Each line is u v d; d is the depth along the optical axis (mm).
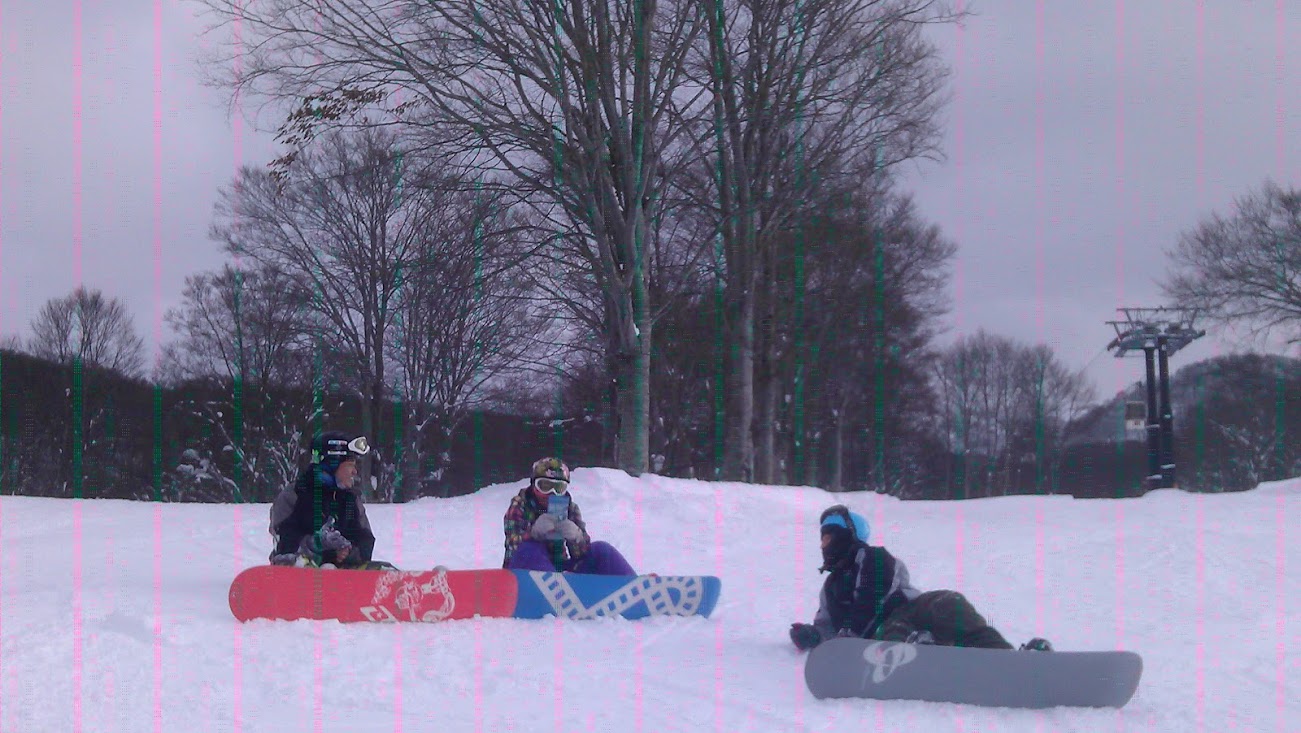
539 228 19922
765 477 26703
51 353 39312
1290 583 8203
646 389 18875
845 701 4824
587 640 6066
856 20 20516
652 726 4445
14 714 4312
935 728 4418
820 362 34906
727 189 22312
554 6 17531
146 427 38719
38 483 38562
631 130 18734
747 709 4715
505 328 30938
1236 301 30266
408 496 34938
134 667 5031
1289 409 30641
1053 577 8578
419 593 6332
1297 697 4926
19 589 7363
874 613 5461
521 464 38719
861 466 49156
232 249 31781
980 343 47906
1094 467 29406
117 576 8086
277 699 4676
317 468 7070
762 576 8938
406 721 4434
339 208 30312
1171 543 10172
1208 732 4387
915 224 34219
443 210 19953
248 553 9719
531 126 18078
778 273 29031
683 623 6680
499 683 5055
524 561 6855
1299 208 29594
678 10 19266
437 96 17672
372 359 33344
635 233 18750
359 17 17172
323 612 6160
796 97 20984
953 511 14883
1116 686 4695
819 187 22312
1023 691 4734
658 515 13422
